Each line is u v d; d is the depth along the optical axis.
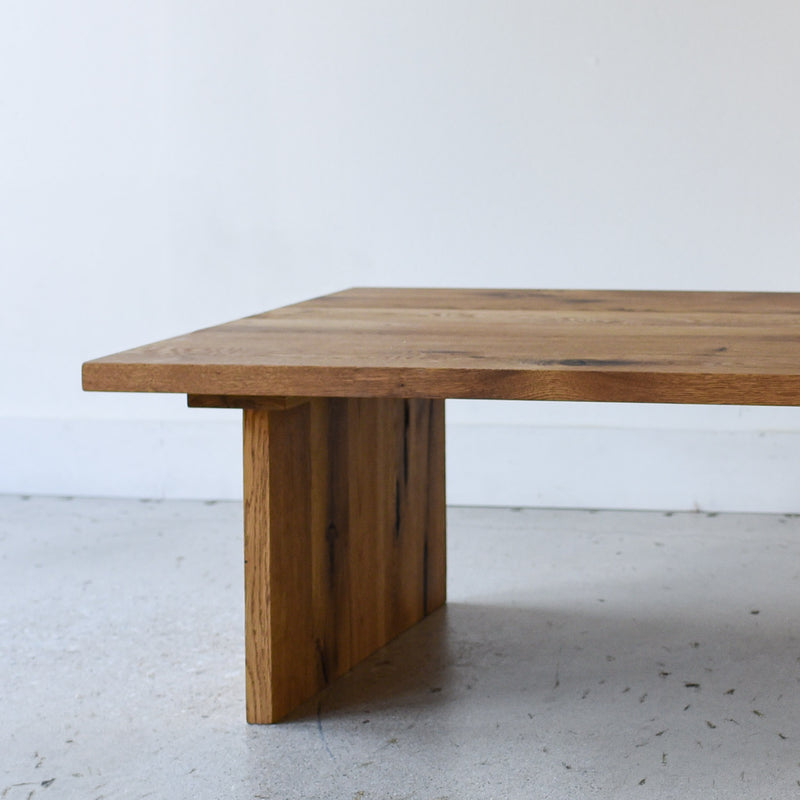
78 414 3.08
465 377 1.24
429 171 2.87
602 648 1.91
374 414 1.84
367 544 1.85
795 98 2.73
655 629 2.00
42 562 2.45
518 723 1.61
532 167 2.83
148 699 1.71
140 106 2.93
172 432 3.02
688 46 2.74
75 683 1.77
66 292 3.04
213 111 2.91
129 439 3.04
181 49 2.89
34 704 1.69
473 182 2.86
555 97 2.80
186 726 1.61
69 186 2.99
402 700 1.69
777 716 1.63
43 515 2.87
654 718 1.62
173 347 1.42
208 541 2.62
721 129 2.76
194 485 3.04
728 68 2.74
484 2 2.78
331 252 2.93
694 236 2.81
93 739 1.57
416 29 2.81
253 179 2.92
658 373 1.21
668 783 1.42
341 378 1.26
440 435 2.13
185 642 1.95
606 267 2.86
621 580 2.30
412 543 2.02
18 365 3.08
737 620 2.05
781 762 1.48
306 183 2.91
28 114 2.97
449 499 2.96
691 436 2.85
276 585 1.57
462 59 2.81
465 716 1.63
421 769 1.46
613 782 1.43
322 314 1.83
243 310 2.99
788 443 2.82
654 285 2.85
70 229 3.01
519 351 1.37
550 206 2.84
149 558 2.48
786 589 2.23
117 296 3.02
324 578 1.72
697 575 2.33
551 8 2.76
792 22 2.71
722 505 2.87
